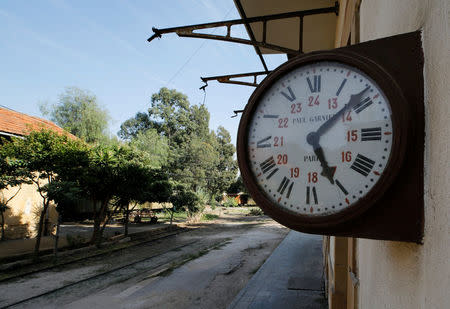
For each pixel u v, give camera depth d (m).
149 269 11.38
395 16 1.47
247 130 1.43
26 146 11.32
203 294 8.48
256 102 1.43
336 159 1.23
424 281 0.97
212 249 15.58
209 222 30.47
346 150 1.22
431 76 1.03
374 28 2.03
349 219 1.13
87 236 17.67
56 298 8.20
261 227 26.11
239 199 57.72
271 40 7.58
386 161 1.13
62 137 12.48
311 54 1.32
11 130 15.09
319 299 7.29
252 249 15.47
